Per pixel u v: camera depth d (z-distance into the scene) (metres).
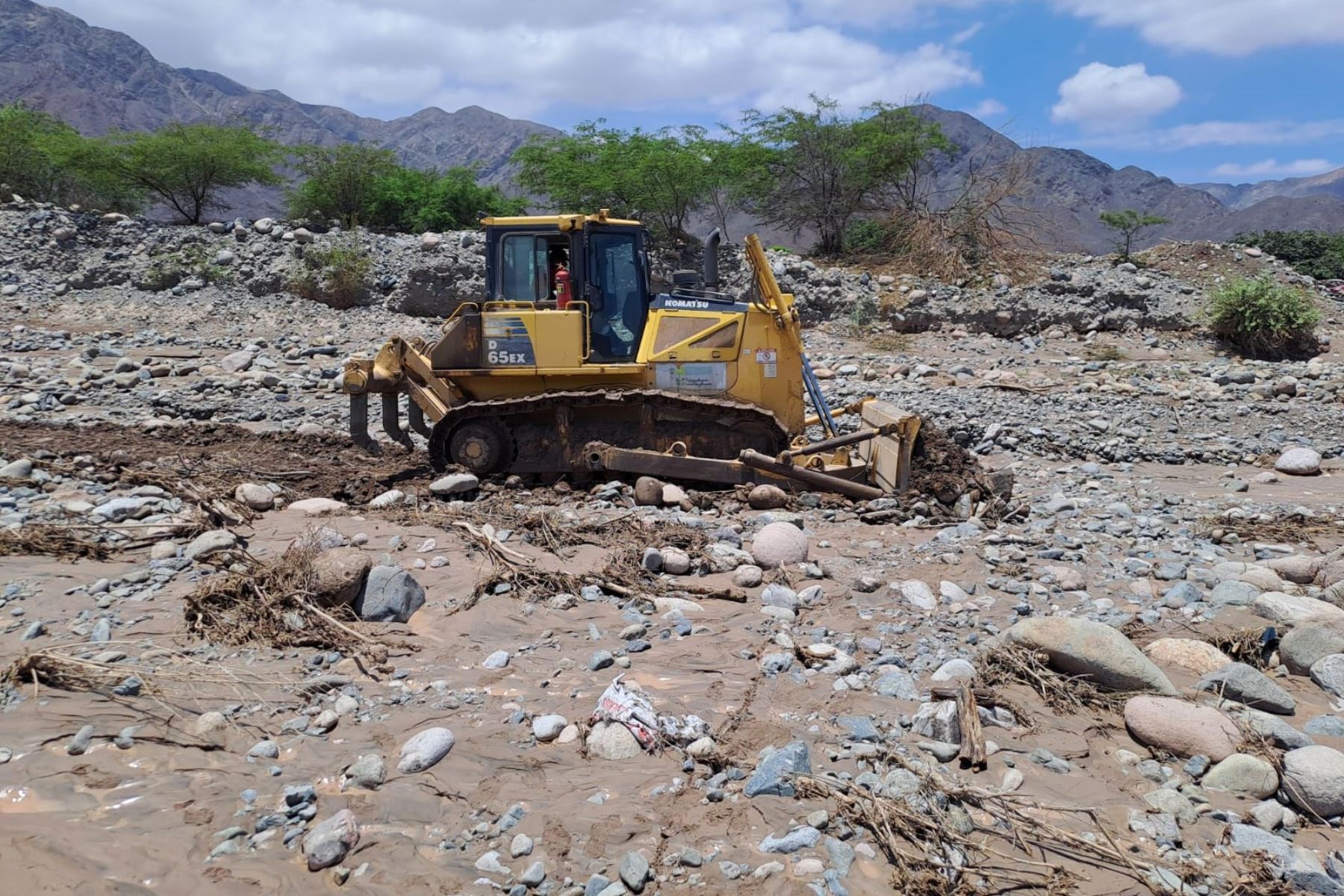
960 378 17.23
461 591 5.97
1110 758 4.31
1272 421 14.23
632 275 9.12
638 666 5.05
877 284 22.69
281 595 5.54
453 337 8.83
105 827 3.63
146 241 21.78
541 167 25.36
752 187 25.61
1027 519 8.40
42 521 6.95
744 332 8.86
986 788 3.96
